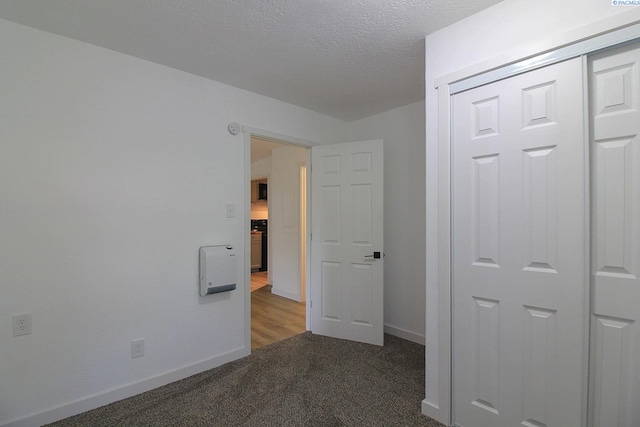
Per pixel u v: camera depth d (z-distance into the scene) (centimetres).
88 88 195
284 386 219
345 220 310
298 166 453
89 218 195
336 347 288
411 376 233
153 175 221
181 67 230
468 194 171
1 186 169
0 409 167
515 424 155
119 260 206
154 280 221
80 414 188
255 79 251
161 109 225
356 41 196
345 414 188
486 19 164
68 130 188
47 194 181
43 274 180
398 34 188
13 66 172
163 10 164
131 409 193
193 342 239
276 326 348
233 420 182
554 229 144
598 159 135
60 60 186
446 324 178
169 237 228
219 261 242
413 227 306
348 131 370
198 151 243
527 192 151
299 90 274
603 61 134
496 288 161
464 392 173
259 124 282
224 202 258
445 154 178
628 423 129
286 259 474
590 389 138
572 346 139
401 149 317
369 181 300
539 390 148
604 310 134
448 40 179
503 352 159
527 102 151
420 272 300
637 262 127
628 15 124
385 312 330
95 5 159
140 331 214
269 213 532
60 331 185
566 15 140
